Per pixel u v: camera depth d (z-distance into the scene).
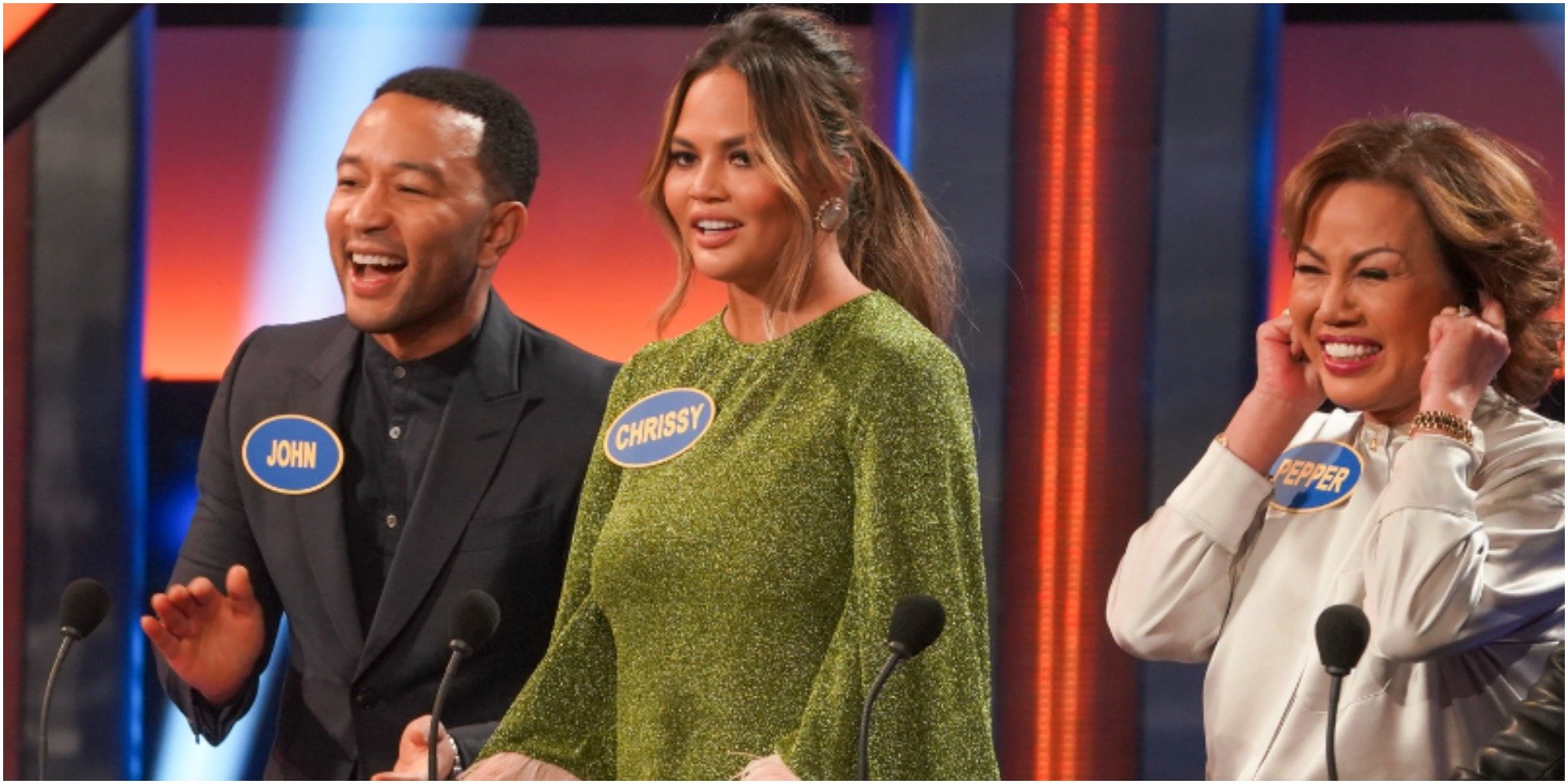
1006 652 10.20
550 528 7.85
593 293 10.61
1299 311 6.43
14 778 10.77
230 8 10.76
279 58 10.77
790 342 6.11
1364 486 6.35
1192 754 10.17
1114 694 10.18
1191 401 10.14
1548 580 5.97
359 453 8.10
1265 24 10.21
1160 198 10.19
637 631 6.17
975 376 10.20
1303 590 6.32
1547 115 10.16
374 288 7.86
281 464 8.08
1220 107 10.18
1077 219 10.20
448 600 7.74
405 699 7.75
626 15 10.63
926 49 10.29
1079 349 10.18
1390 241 6.19
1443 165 6.21
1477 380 6.11
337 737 7.82
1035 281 10.20
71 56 10.71
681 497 6.05
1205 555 6.55
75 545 10.79
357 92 10.76
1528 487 6.07
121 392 10.80
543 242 10.62
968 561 5.84
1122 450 10.16
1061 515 10.16
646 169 6.54
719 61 6.22
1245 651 6.36
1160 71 10.20
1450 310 6.17
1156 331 10.17
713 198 6.10
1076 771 10.17
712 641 5.97
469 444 7.91
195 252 10.80
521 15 10.70
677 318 10.58
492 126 8.07
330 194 10.77
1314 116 10.29
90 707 10.80
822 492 5.86
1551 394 8.71
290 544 8.00
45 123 10.76
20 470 10.79
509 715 6.43
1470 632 5.81
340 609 7.87
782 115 6.07
